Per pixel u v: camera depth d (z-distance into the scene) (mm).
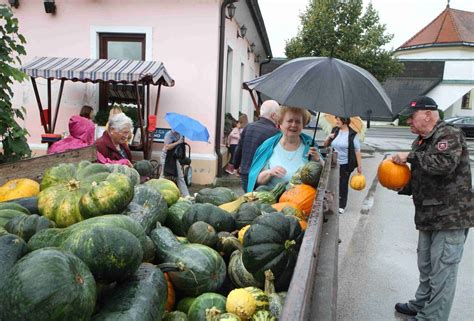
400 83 44406
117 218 1773
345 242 6492
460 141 3482
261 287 1843
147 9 9602
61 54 9898
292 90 3092
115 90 10023
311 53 22531
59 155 3658
